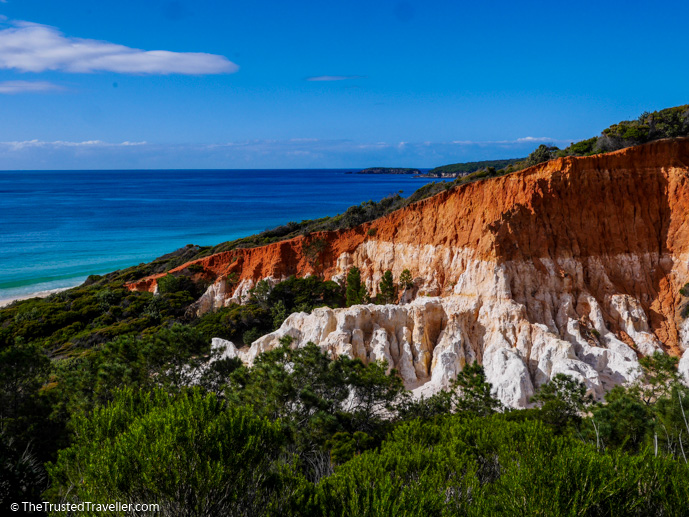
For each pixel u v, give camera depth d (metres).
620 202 50.59
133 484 15.20
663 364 35.81
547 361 40.91
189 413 16.97
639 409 27.03
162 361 35.50
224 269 75.38
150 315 66.19
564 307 46.47
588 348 42.31
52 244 139.62
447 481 17.98
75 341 62.16
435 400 35.59
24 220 186.62
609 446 25.86
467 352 44.97
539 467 15.98
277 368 32.22
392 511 15.18
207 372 36.59
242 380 34.12
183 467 15.20
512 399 38.19
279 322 58.81
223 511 15.47
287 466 18.58
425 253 58.22
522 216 50.03
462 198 56.62
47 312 70.44
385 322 47.38
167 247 135.50
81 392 31.89
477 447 21.61
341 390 33.84
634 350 43.59
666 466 16.08
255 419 18.67
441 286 54.44
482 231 51.09
